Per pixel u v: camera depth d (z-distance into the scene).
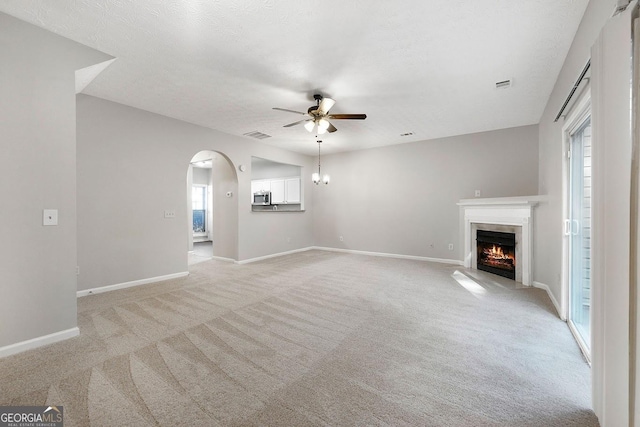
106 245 3.80
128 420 1.48
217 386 1.77
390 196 6.50
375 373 1.92
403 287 4.00
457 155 5.60
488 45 2.54
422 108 4.07
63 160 2.41
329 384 1.79
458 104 3.91
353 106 3.98
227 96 3.65
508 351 2.21
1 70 2.10
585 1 2.00
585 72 1.92
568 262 2.81
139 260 4.13
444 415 1.52
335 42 2.49
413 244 6.20
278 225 6.73
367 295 3.63
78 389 1.73
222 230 6.25
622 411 1.29
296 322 2.77
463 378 1.86
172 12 2.12
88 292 3.64
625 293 1.27
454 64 2.86
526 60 2.78
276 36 2.41
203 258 6.48
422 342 2.36
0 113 2.09
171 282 4.29
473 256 5.23
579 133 2.70
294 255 6.75
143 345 2.30
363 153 6.91
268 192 9.30
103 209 3.76
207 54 2.69
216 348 2.25
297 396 1.68
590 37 1.97
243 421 1.48
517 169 4.99
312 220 7.85
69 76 2.45
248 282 4.28
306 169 7.62
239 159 5.68
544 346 2.29
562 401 1.64
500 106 3.99
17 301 2.17
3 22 2.11
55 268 2.36
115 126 3.85
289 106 4.00
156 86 3.36
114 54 2.68
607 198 1.36
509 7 2.06
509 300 3.43
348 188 7.18
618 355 1.30
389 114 4.32
